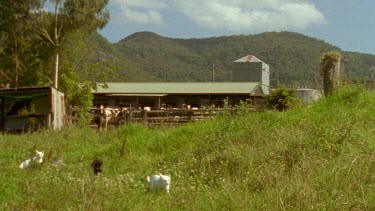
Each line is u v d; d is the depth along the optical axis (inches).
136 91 1609.3
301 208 278.5
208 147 455.8
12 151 594.9
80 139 703.7
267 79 2062.0
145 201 325.4
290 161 374.6
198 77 5383.9
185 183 375.9
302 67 4781.0
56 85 1491.1
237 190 315.9
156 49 6309.1
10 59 1552.7
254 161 390.0
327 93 624.1
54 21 1526.8
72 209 294.4
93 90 1579.7
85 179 355.9
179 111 949.2
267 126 506.3
